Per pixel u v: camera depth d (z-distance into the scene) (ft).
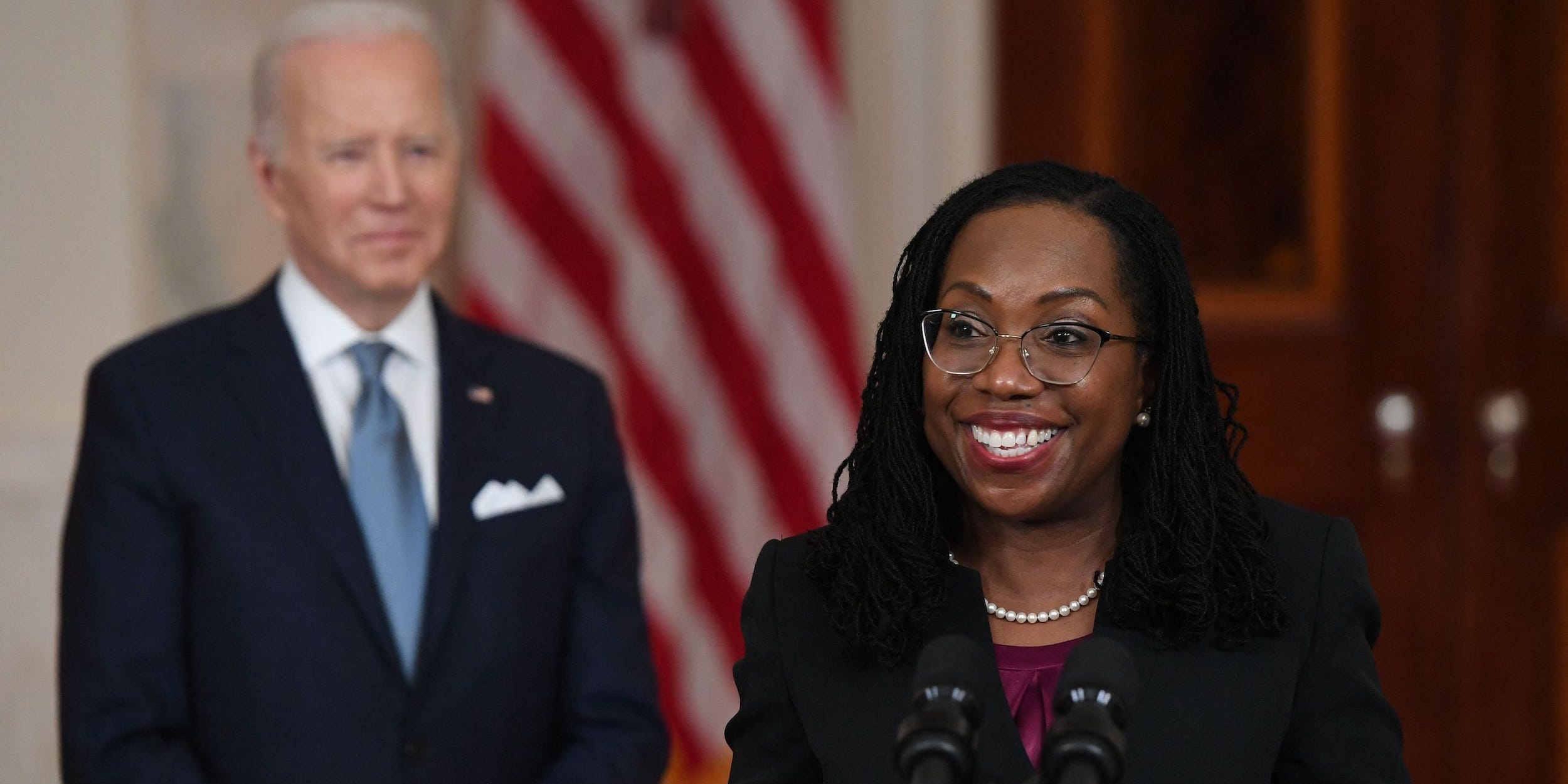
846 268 28.45
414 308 18.12
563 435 18.22
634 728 17.54
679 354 28.02
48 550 24.30
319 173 17.20
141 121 26.04
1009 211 11.40
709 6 28.37
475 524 17.38
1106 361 11.01
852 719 11.41
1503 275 32.58
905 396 11.84
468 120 29.09
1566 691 32.89
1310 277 32.30
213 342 17.46
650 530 27.61
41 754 24.26
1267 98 31.96
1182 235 31.81
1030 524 11.86
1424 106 32.37
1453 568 32.76
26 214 24.47
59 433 24.36
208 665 16.35
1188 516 11.33
